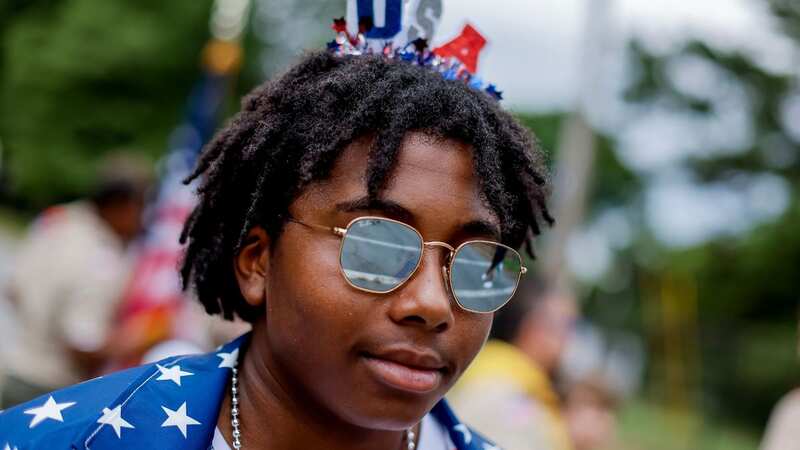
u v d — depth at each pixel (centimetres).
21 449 146
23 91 2511
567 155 1118
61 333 413
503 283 151
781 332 2038
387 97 145
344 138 141
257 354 157
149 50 2495
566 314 388
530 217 165
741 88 2344
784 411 323
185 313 414
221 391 156
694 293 2206
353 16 164
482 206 145
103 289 421
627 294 2453
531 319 373
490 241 147
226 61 698
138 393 150
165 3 2525
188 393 152
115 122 2528
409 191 140
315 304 140
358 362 140
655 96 2477
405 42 165
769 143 2311
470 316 146
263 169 151
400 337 139
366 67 153
